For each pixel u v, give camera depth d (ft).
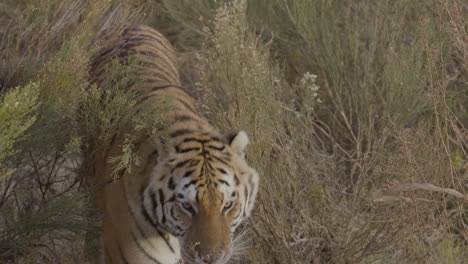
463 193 25.67
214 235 20.58
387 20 37.37
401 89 33.71
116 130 23.93
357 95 36.09
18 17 33.88
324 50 37.32
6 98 18.57
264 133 27.02
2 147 19.03
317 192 28.40
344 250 27.48
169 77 28.81
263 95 28.19
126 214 22.41
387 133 29.40
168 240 22.91
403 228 25.93
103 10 34.99
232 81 29.50
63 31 32.76
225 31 30.32
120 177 22.65
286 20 40.63
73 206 23.36
